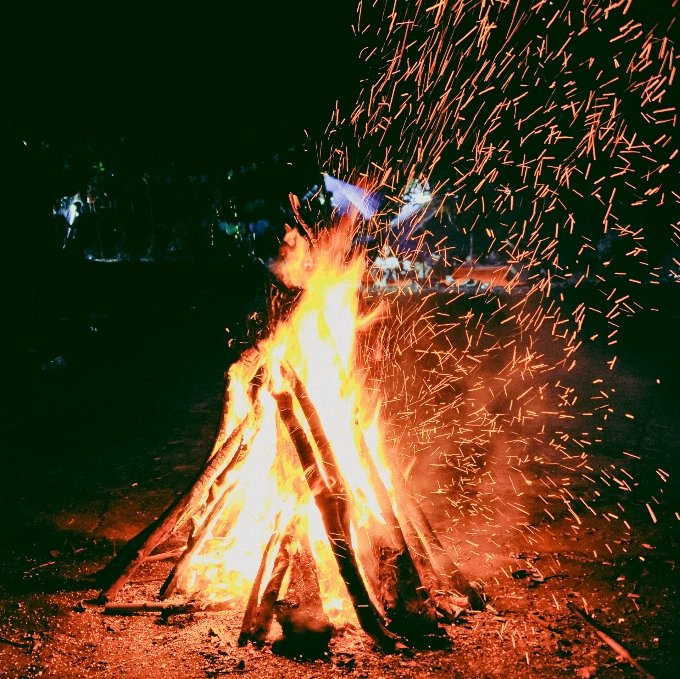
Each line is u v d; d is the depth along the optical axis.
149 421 6.38
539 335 10.07
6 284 12.42
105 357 9.30
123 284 14.54
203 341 10.46
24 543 3.81
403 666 2.54
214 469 3.32
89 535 3.93
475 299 13.52
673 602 3.01
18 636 2.82
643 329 10.22
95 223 23.02
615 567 3.36
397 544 2.95
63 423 6.31
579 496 4.33
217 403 6.96
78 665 2.62
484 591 3.16
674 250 13.56
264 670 2.54
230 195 20.05
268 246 17.81
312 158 17.56
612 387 7.19
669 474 4.70
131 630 2.87
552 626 2.82
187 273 17.25
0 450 5.57
